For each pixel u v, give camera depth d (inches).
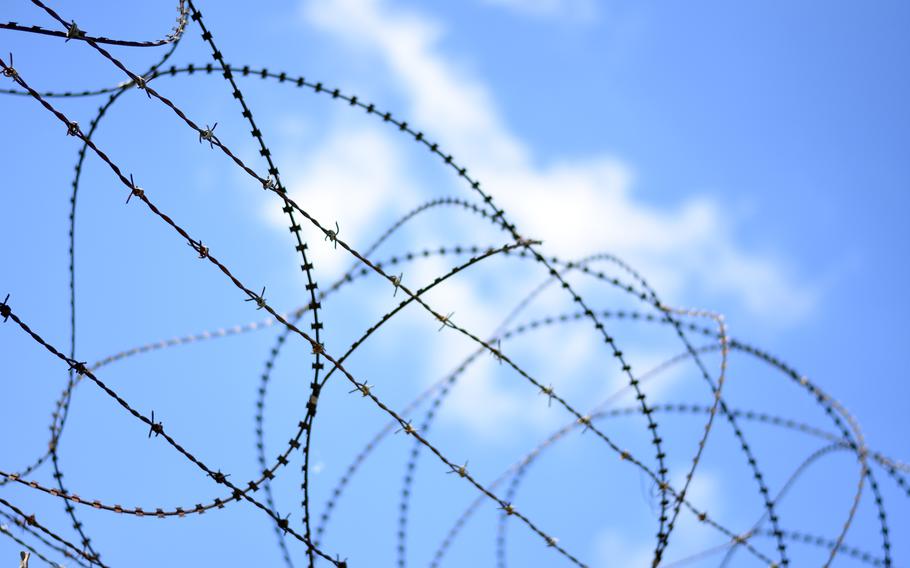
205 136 220.4
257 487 242.1
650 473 298.5
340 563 248.2
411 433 255.1
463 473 262.8
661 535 297.0
